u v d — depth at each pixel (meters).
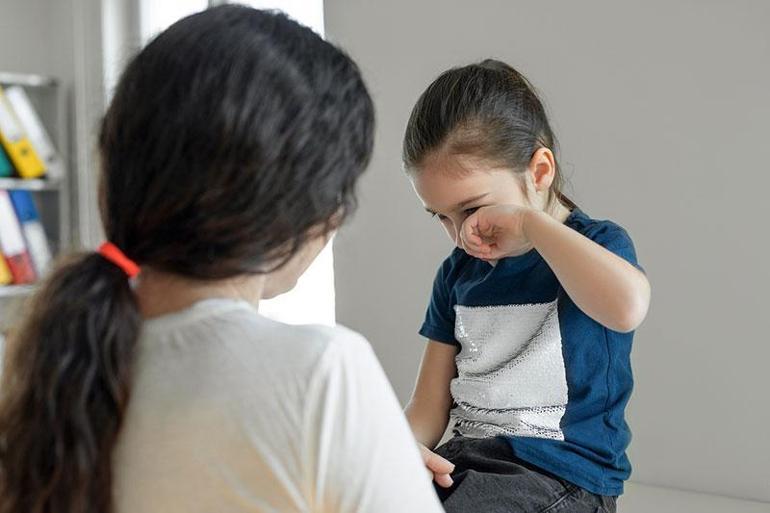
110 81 0.88
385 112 2.34
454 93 1.28
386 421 0.64
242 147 0.63
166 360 0.65
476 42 2.17
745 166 1.82
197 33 0.65
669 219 1.91
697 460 1.90
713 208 1.86
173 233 0.64
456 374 1.39
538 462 1.20
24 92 3.72
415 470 0.64
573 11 2.01
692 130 1.87
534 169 1.28
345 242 2.43
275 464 0.61
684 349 1.91
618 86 1.96
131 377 0.65
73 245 0.71
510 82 1.30
